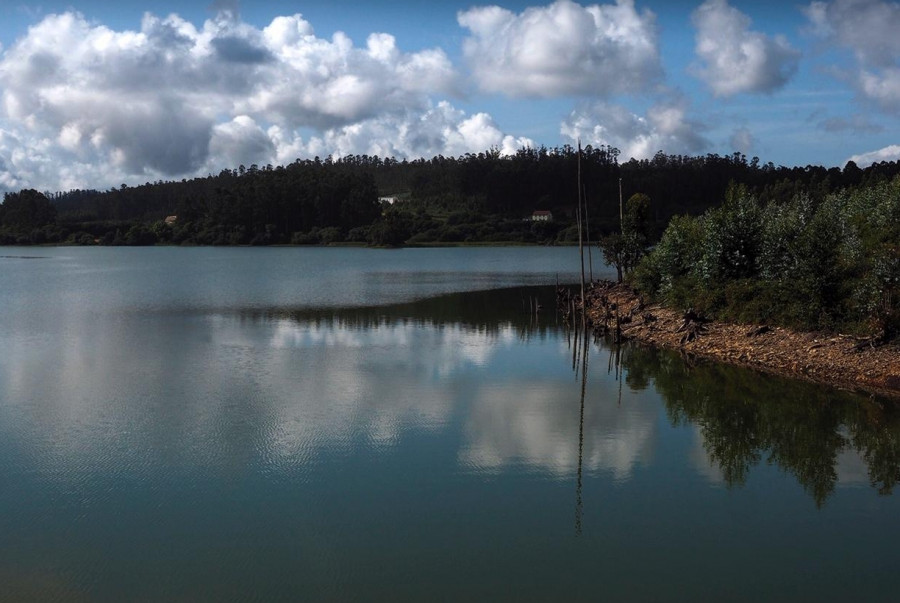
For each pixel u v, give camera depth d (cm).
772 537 1348
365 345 3466
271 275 8862
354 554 1274
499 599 1130
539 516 1433
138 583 1180
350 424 2058
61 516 1430
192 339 3650
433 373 2784
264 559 1257
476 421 2095
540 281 7775
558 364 2973
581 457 1780
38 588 1166
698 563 1247
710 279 3647
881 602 1127
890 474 1669
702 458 1781
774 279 3341
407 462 1736
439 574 1205
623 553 1280
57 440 1911
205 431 1989
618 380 2653
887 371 2412
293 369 2853
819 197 12325
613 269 9894
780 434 1970
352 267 10588
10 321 4378
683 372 2777
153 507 1473
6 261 12912
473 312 4875
